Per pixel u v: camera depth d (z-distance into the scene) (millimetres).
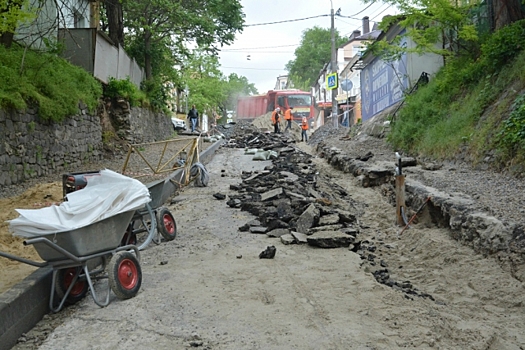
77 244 5293
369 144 18891
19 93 12039
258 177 14445
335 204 10984
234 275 6488
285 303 5398
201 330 4734
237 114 45906
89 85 17656
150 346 4445
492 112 11906
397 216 9367
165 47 29625
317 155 22047
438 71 17625
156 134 26859
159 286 6094
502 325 4988
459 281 6320
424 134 14758
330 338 4477
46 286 5555
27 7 11016
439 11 14555
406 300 5492
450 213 8016
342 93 51375
